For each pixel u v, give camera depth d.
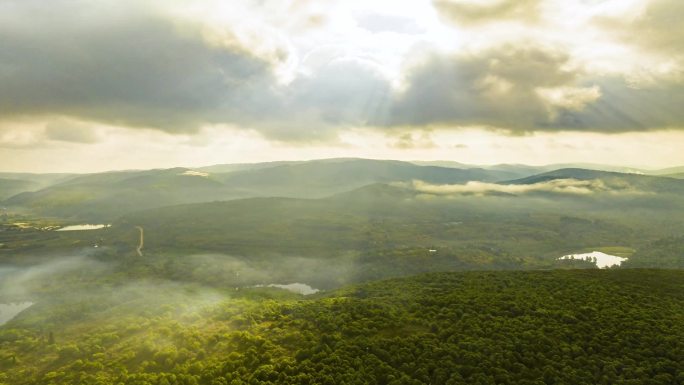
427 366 107.06
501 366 105.69
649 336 116.94
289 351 119.38
